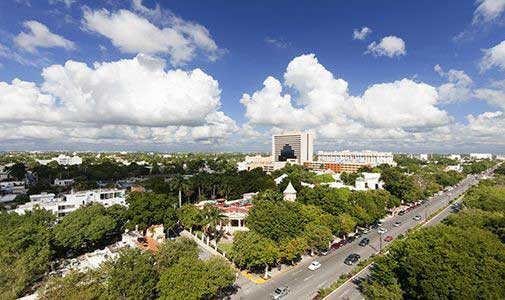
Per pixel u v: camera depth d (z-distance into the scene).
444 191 187.25
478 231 62.25
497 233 70.25
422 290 48.19
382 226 108.25
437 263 49.12
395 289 49.19
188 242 58.62
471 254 51.03
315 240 75.69
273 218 72.50
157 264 51.22
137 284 44.34
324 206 96.19
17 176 171.88
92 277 44.00
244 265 69.50
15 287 49.31
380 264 54.53
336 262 74.00
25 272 52.47
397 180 148.62
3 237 60.78
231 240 88.56
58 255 73.56
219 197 146.75
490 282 45.75
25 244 61.06
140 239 80.88
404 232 100.38
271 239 70.31
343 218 89.50
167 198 92.88
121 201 109.12
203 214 85.62
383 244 87.31
